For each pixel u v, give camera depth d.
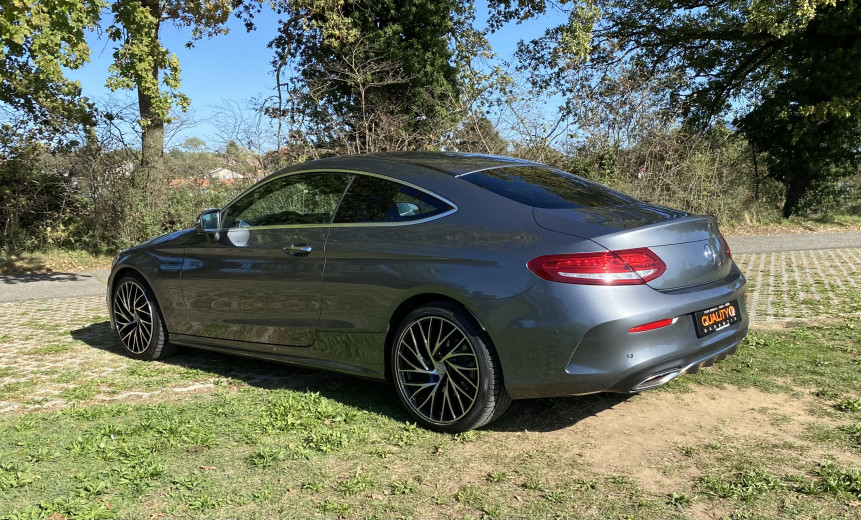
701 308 3.50
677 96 17.20
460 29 21.69
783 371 4.69
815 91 20.77
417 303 3.79
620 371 3.22
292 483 3.04
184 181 14.34
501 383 3.48
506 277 3.38
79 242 14.09
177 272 5.09
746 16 21.84
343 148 15.30
